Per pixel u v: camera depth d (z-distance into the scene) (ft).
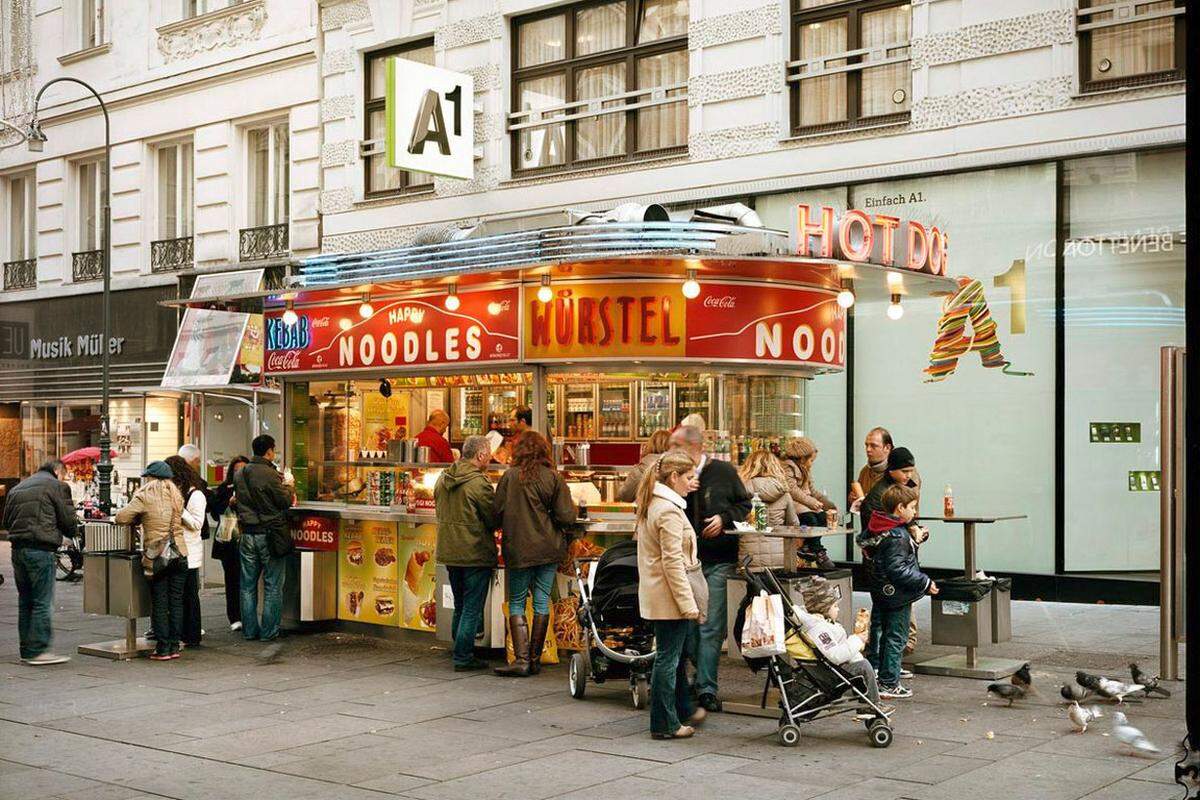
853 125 49.06
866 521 31.68
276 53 69.36
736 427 36.81
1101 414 43.78
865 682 25.43
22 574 36.01
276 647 37.17
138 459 75.56
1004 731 26.03
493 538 34.19
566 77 58.03
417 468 40.11
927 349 47.42
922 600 46.39
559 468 37.32
